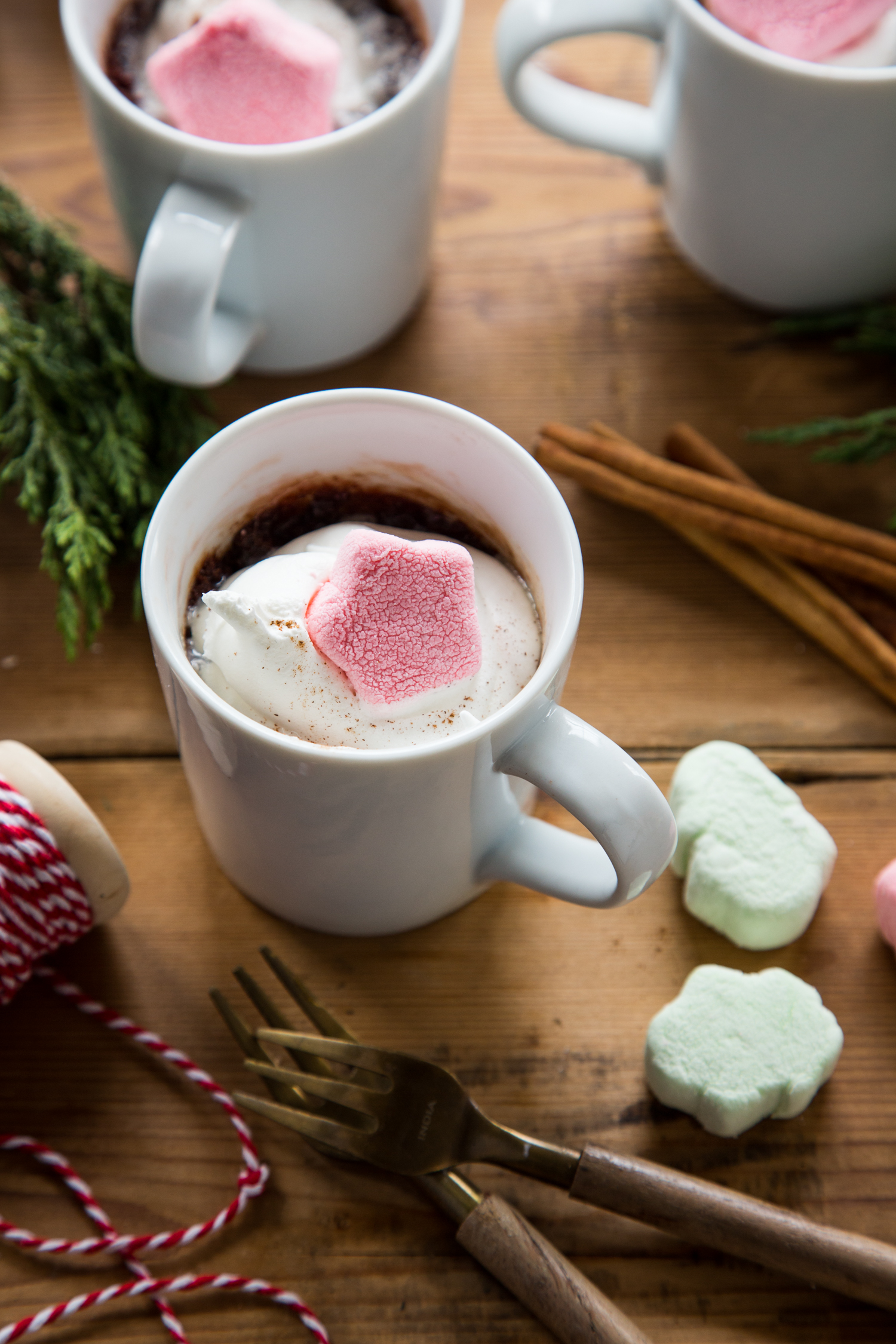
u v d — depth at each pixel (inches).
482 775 14.6
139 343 17.0
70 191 19.6
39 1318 15.1
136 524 17.8
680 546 18.5
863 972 16.8
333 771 14.1
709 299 19.6
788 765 17.5
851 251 18.4
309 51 17.0
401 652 14.7
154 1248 15.4
